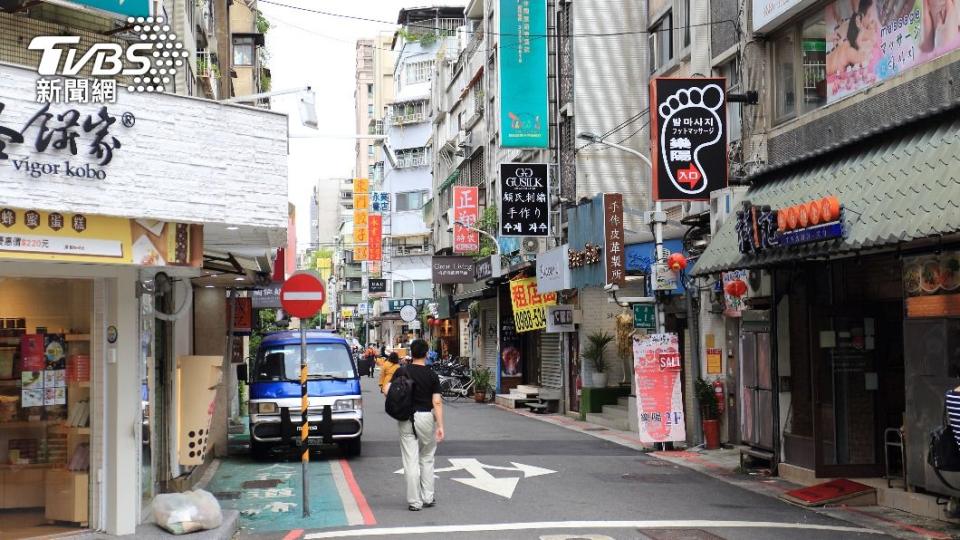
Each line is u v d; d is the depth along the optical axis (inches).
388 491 468.1
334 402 601.6
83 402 351.6
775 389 506.3
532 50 1003.9
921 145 374.0
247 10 1242.0
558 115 994.1
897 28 451.8
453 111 1813.5
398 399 406.0
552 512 397.1
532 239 1049.5
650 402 628.4
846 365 470.3
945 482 359.9
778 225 430.9
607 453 622.8
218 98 843.4
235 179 356.8
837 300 479.2
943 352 377.4
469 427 826.2
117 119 320.8
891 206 365.4
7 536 334.6
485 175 1455.5
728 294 605.0
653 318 700.0
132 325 351.3
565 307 916.6
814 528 360.8
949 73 407.2
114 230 326.3
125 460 346.6
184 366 433.7
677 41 797.2
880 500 418.3
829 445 467.2
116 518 343.0
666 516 386.3
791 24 556.1
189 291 418.9
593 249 776.9
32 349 343.0
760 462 539.2
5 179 289.6
